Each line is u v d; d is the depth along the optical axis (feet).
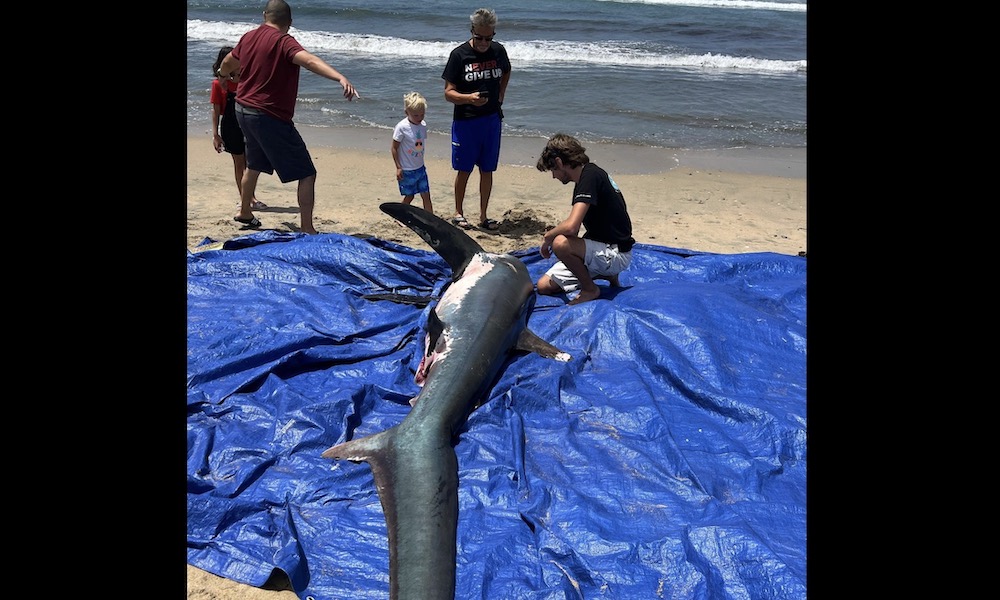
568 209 32.45
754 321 18.33
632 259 23.22
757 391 16.21
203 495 12.57
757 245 29.01
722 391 16.08
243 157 29.35
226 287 20.31
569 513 12.65
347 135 43.98
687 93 58.44
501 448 14.34
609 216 20.20
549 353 17.26
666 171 39.63
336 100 52.03
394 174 36.91
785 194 36.29
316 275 21.16
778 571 11.26
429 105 51.49
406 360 17.53
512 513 12.73
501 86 28.07
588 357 17.47
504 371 16.79
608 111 52.01
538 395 15.75
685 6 111.86
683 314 18.30
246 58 24.64
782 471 13.93
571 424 15.11
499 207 32.42
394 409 15.90
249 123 24.99
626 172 39.24
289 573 11.25
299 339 17.71
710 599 11.01
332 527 12.35
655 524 12.48
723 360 17.08
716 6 113.39
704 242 29.14
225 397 15.70
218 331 17.90
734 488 13.43
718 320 18.33
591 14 98.89
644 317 18.44
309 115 48.19
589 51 75.15
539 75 63.00
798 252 28.27
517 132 46.14
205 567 11.64
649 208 33.45
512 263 19.38
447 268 22.56
